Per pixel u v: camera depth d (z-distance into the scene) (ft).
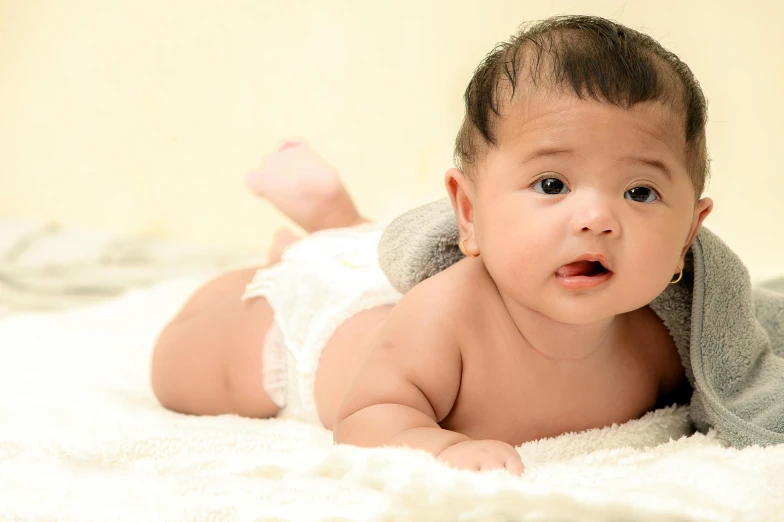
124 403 4.51
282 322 4.22
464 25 9.10
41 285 7.59
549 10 8.73
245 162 9.84
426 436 3.01
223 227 9.93
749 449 3.16
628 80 3.05
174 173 10.07
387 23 9.35
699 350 3.52
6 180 10.56
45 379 4.93
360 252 4.33
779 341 4.09
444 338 3.32
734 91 8.33
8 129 10.55
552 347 3.41
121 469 3.22
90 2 10.17
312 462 2.97
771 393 3.48
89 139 10.31
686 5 8.36
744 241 8.23
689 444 3.34
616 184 3.05
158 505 2.80
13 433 3.73
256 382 4.30
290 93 9.70
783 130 8.20
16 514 2.75
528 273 3.11
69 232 9.34
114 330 5.95
